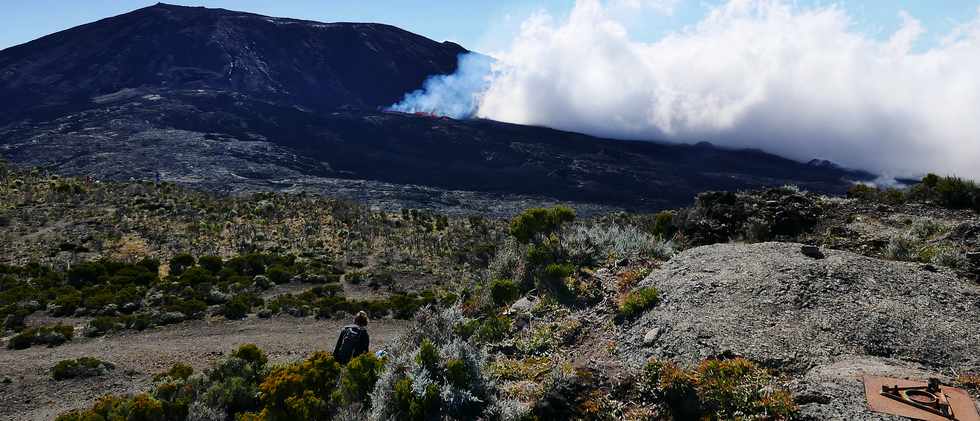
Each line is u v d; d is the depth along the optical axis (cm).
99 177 11569
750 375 706
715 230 1530
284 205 6234
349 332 1125
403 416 791
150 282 3297
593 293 1095
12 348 2123
